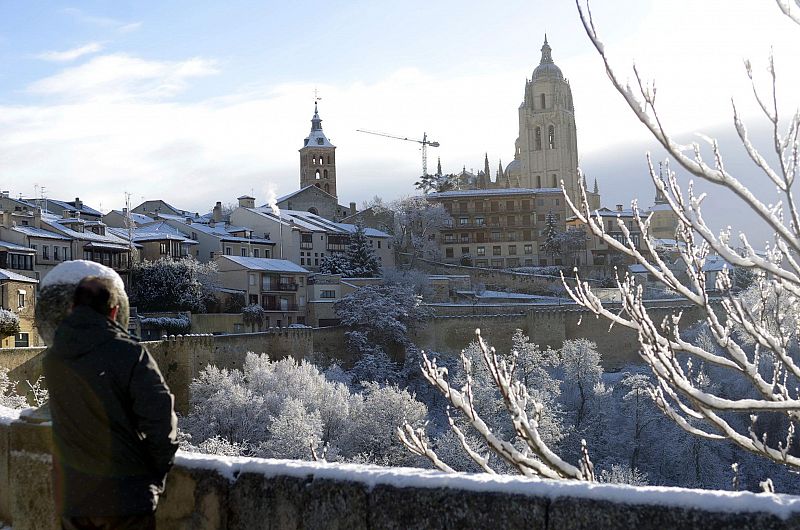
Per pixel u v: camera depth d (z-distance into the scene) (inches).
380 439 2186.3
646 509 148.8
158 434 182.1
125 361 183.8
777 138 240.2
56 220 3447.3
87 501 181.2
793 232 246.2
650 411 2425.0
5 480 273.0
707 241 258.4
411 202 5521.7
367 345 3585.1
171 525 224.8
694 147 248.8
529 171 7450.8
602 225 293.7
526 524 161.5
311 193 5723.4
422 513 175.6
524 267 5310.0
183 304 3331.7
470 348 2664.9
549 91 7391.7
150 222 4224.9
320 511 193.8
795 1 238.5
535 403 299.4
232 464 217.0
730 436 267.4
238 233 4286.4
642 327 280.4
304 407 2317.9
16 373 2288.4
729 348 271.4
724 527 140.9
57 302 231.0
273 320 3737.7
